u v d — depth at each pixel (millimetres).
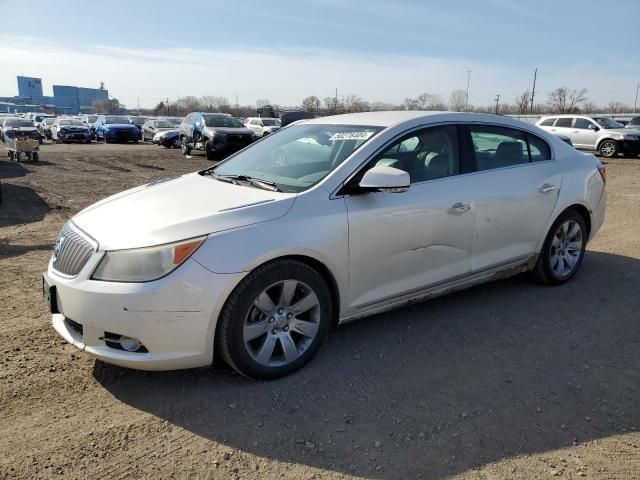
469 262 4199
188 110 97188
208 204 3348
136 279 2928
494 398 3152
